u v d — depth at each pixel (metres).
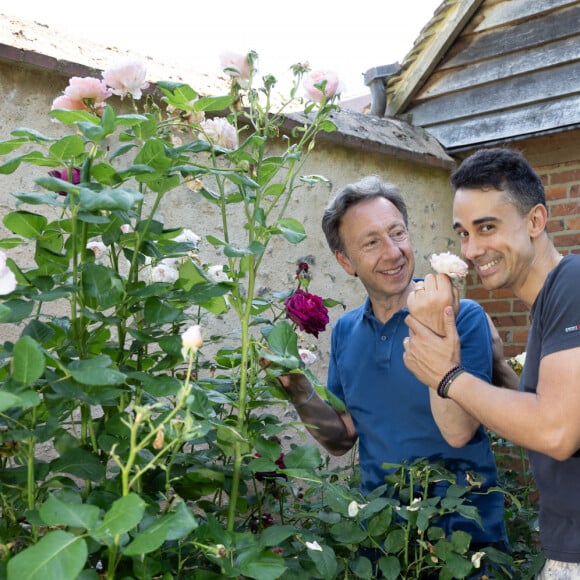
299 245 3.06
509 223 1.42
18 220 1.33
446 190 3.86
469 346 1.76
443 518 1.72
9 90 2.19
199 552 1.31
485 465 1.80
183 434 1.04
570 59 3.35
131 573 1.11
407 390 1.82
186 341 1.01
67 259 1.36
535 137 3.50
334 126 1.54
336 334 2.08
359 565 1.47
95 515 0.91
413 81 3.87
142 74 1.40
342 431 2.02
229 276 1.50
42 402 1.21
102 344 1.39
